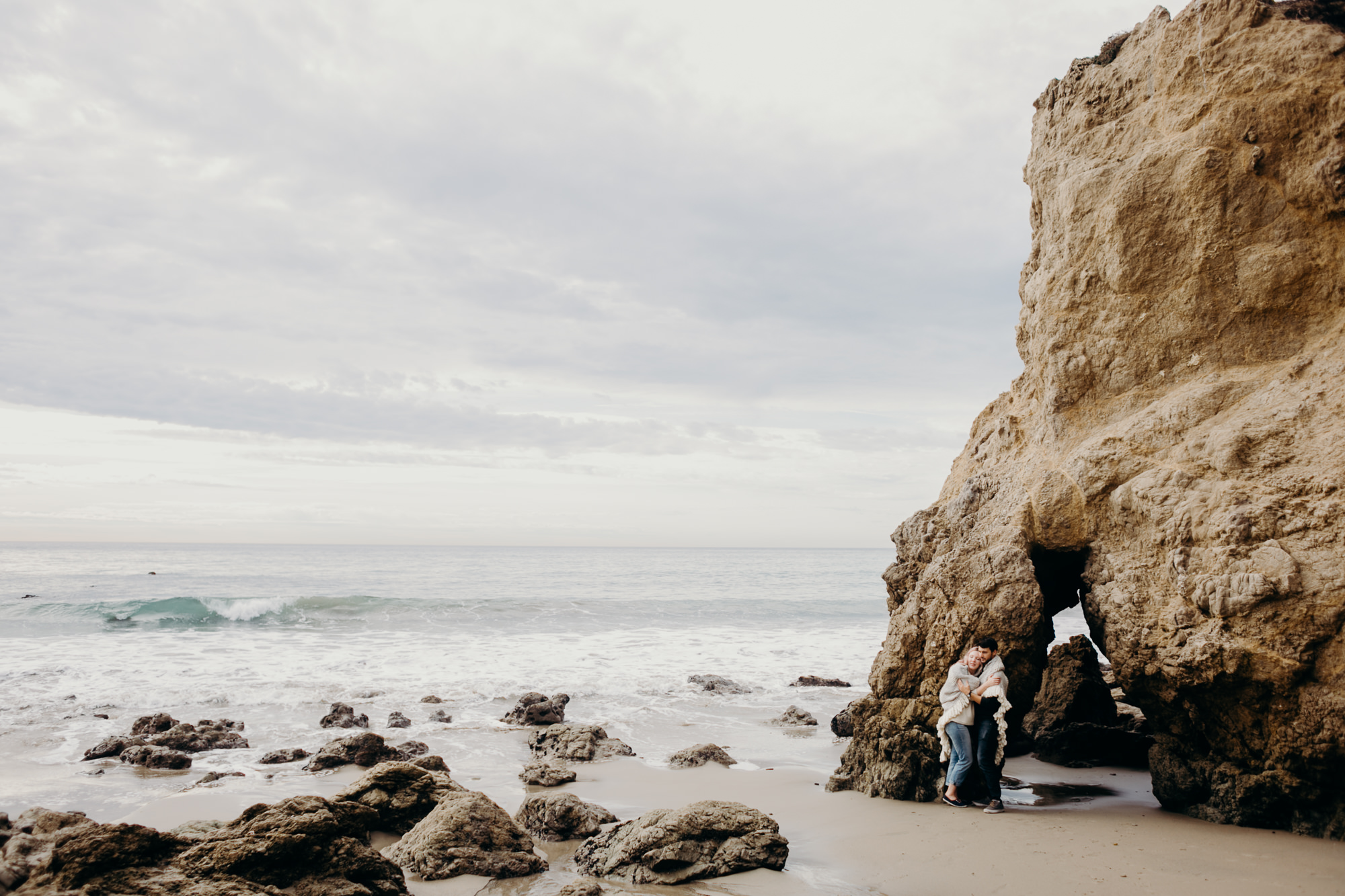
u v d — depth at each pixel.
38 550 115.69
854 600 38.25
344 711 14.07
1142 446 8.41
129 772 10.87
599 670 19.61
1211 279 8.37
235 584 43.22
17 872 4.79
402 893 6.12
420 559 86.69
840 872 6.70
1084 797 9.09
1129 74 9.40
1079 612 34.09
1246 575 6.89
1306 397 7.45
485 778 10.78
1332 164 7.58
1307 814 6.96
